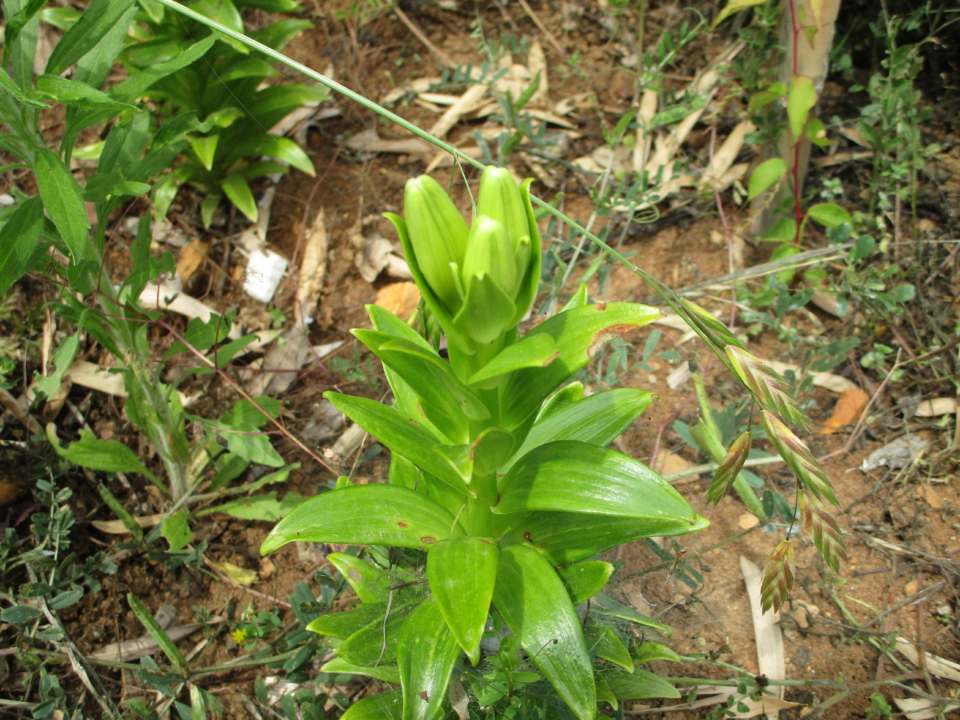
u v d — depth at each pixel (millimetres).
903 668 524
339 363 657
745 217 763
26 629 542
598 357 616
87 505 631
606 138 761
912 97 655
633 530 396
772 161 650
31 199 451
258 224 784
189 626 584
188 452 606
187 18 642
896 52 640
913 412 628
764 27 662
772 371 349
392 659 405
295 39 904
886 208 679
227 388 686
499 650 402
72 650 533
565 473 354
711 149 771
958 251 649
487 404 349
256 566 615
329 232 784
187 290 743
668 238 765
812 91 604
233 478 640
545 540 410
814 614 553
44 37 829
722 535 591
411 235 305
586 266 739
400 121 414
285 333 725
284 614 589
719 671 534
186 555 597
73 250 408
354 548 542
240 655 570
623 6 741
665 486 337
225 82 698
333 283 757
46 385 498
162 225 765
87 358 694
